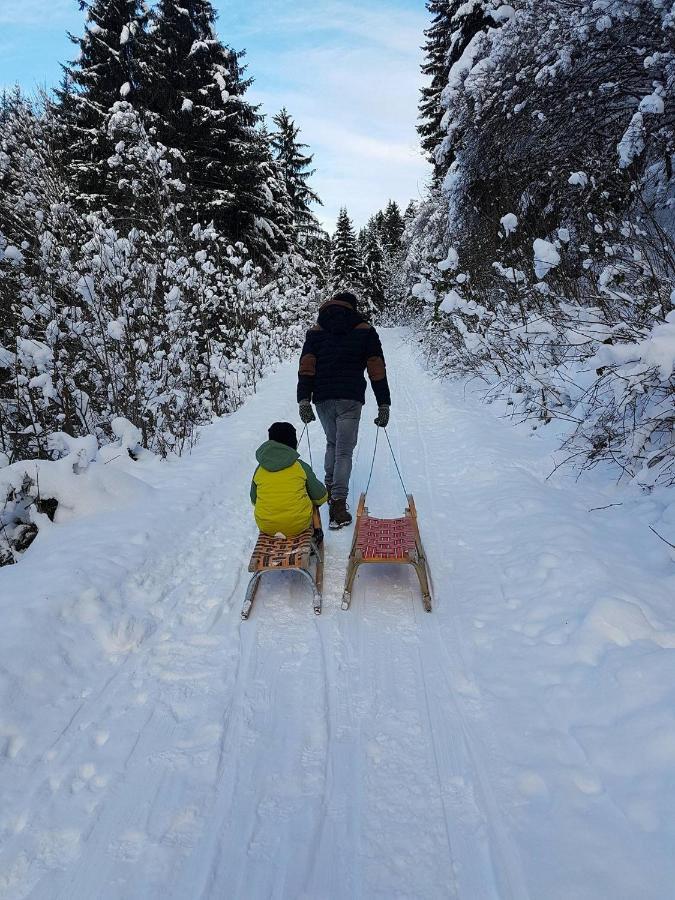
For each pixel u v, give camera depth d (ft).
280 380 41.14
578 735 7.73
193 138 53.47
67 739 8.48
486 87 27.35
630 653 8.79
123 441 21.12
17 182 27.09
